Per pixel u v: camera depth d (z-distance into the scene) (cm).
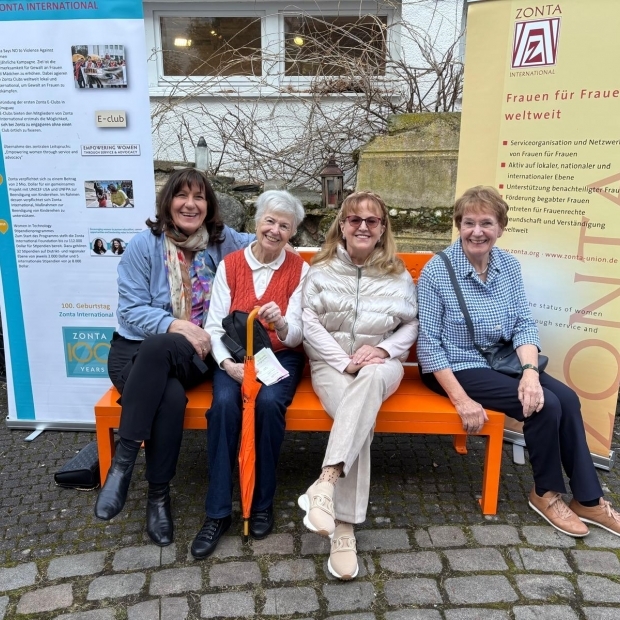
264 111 516
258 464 237
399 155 436
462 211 259
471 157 302
